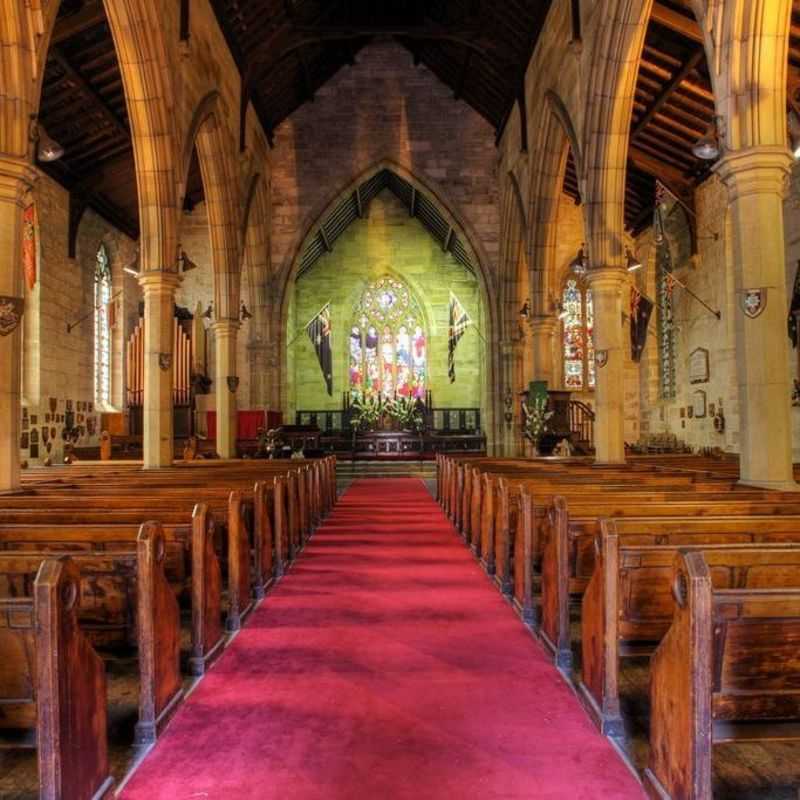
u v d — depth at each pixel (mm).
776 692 3064
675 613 3172
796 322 14367
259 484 7184
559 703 4473
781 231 8477
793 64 12039
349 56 24047
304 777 3572
